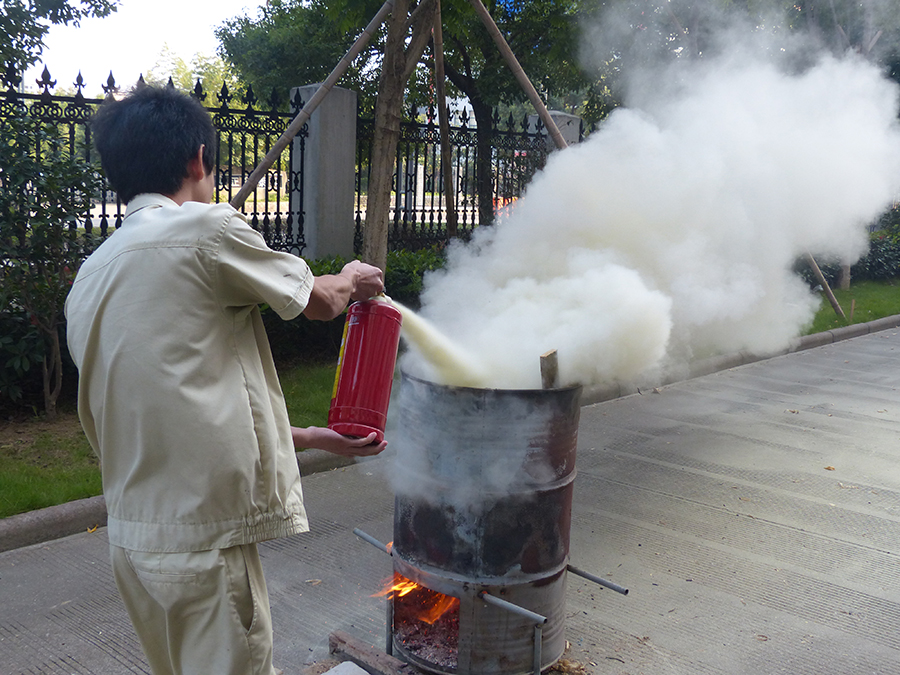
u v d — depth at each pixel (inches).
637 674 112.7
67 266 209.9
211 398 65.1
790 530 167.9
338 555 151.4
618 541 160.9
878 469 209.6
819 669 115.3
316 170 345.1
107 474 68.6
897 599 137.9
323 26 627.8
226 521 65.9
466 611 97.5
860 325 424.8
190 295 64.4
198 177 71.9
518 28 496.1
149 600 70.0
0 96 246.2
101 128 70.1
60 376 209.6
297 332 279.1
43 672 111.0
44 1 506.3
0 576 138.2
